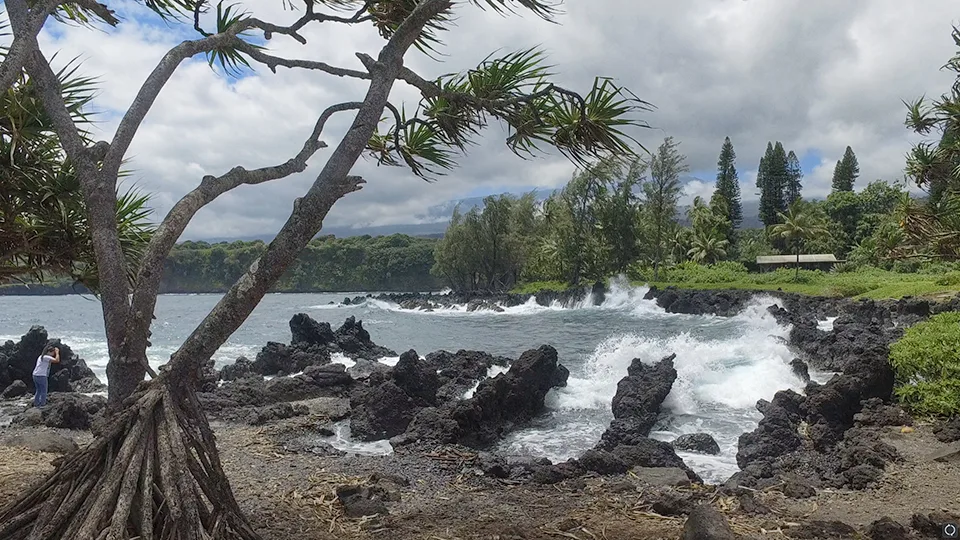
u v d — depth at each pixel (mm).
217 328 3189
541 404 11078
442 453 7613
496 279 66250
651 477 6289
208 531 3074
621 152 4051
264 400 11180
